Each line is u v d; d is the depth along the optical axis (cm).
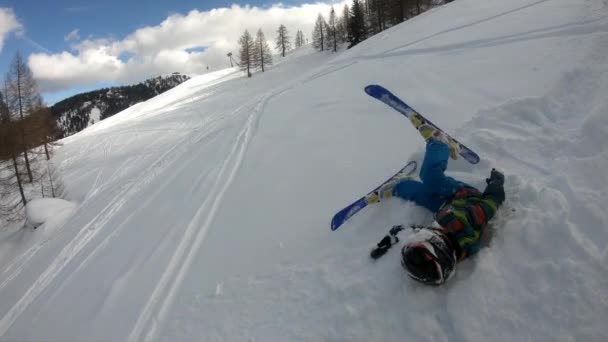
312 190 438
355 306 238
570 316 189
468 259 243
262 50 4541
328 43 4953
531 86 460
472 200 262
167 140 1664
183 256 408
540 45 594
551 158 308
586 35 541
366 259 273
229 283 319
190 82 4838
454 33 980
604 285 195
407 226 287
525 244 235
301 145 617
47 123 2331
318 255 306
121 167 1469
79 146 2339
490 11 1091
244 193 518
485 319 202
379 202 336
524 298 206
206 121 1805
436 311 215
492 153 346
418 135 475
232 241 394
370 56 1230
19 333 409
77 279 483
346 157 493
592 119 309
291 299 269
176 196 649
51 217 1168
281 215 408
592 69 411
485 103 478
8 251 1141
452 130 439
